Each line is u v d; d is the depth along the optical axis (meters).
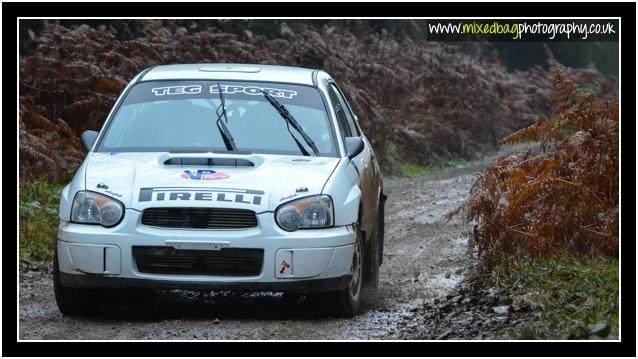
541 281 17.14
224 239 15.52
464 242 25.88
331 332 15.39
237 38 45.22
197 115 17.98
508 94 61.91
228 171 16.39
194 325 15.84
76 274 15.72
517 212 19.22
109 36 36.47
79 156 30.95
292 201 15.84
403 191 38.44
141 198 15.73
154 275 15.55
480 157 54.41
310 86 18.78
